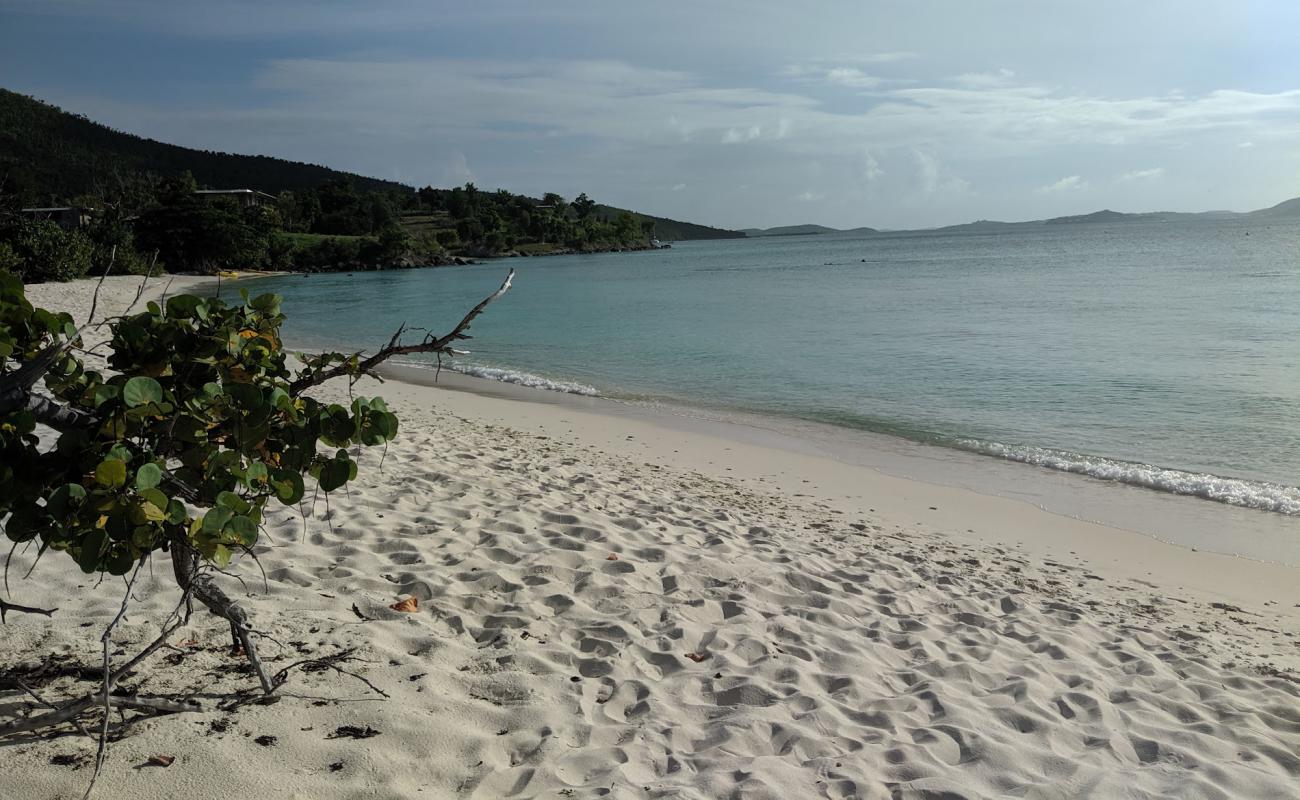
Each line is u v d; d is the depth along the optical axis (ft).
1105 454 39.60
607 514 25.02
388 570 18.40
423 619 15.92
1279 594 23.36
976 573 23.34
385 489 25.22
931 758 12.18
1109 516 30.68
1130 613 21.07
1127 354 67.46
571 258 466.29
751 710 13.10
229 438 10.22
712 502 28.84
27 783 9.51
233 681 12.50
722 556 21.65
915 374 62.80
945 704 13.96
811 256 408.46
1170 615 21.21
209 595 10.73
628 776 10.90
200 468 9.84
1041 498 32.94
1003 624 18.83
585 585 18.48
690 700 13.64
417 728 11.57
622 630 16.02
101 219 264.31
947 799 11.05
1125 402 50.55
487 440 37.14
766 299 145.89
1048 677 15.71
